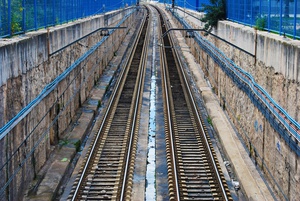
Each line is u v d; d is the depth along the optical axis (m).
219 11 23.77
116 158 14.50
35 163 13.14
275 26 14.27
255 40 14.79
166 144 15.94
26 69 12.10
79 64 20.36
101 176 13.09
